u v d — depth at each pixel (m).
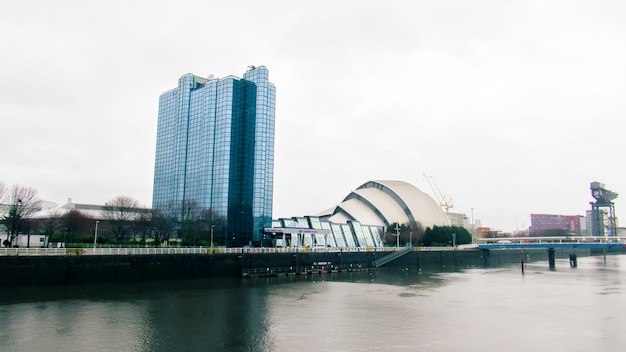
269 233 138.25
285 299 72.12
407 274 122.62
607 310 65.31
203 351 43.34
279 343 46.38
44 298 66.00
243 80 167.25
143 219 126.94
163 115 198.38
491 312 63.22
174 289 79.50
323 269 121.12
